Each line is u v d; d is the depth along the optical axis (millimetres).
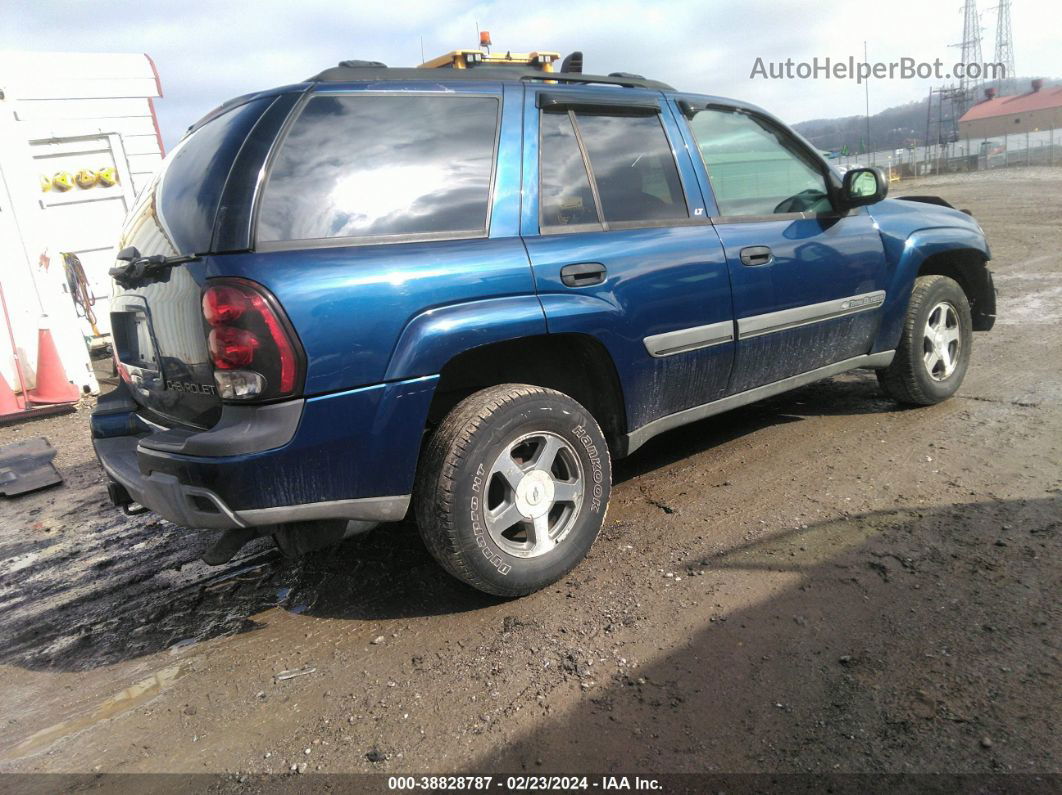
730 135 3734
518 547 2838
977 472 3566
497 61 3654
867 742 1981
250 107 2596
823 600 2637
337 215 2502
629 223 3193
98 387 7949
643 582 2891
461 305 2623
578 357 3162
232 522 2379
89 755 2262
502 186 2855
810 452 4066
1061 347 5719
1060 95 73938
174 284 2498
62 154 9539
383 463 2529
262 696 2455
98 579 3518
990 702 2074
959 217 4781
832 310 3902
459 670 2471
